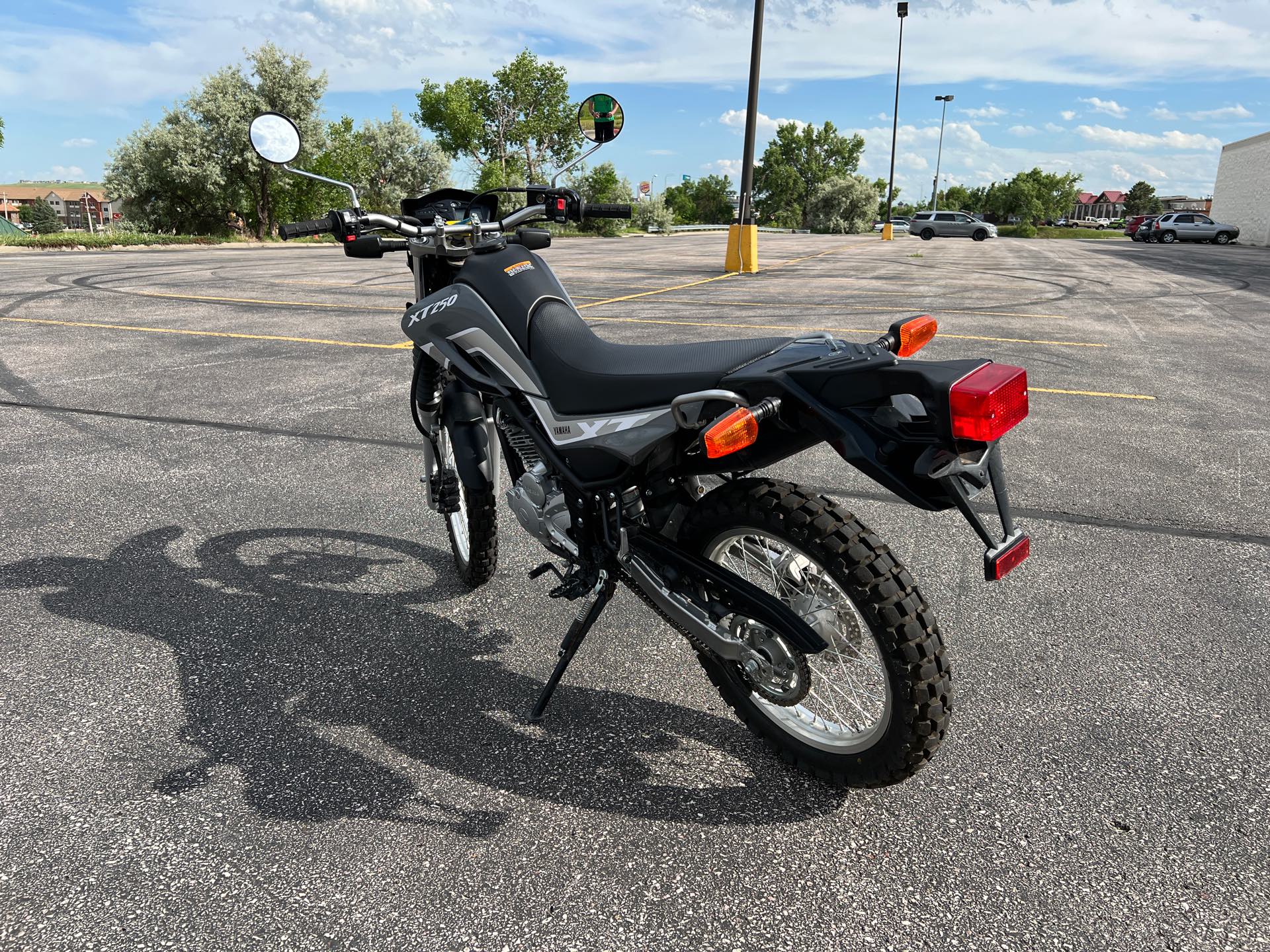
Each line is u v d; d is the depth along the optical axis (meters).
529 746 2.55
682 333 10.02
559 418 2.43
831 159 100.81
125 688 2.83
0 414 6.11
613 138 3.23
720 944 1.86
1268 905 1.96
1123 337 10.23
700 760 2.49
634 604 3.43
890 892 2.01
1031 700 2.77
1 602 3.39
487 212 3.16
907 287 16.25
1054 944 1.86
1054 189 113.81
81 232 33.66
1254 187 42.41
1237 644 3.11
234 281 15.78
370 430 5.75
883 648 2.07
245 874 2.05
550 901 1.97
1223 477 4.92
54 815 2.24
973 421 1.75
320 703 2.76
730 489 2.26
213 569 3.70
